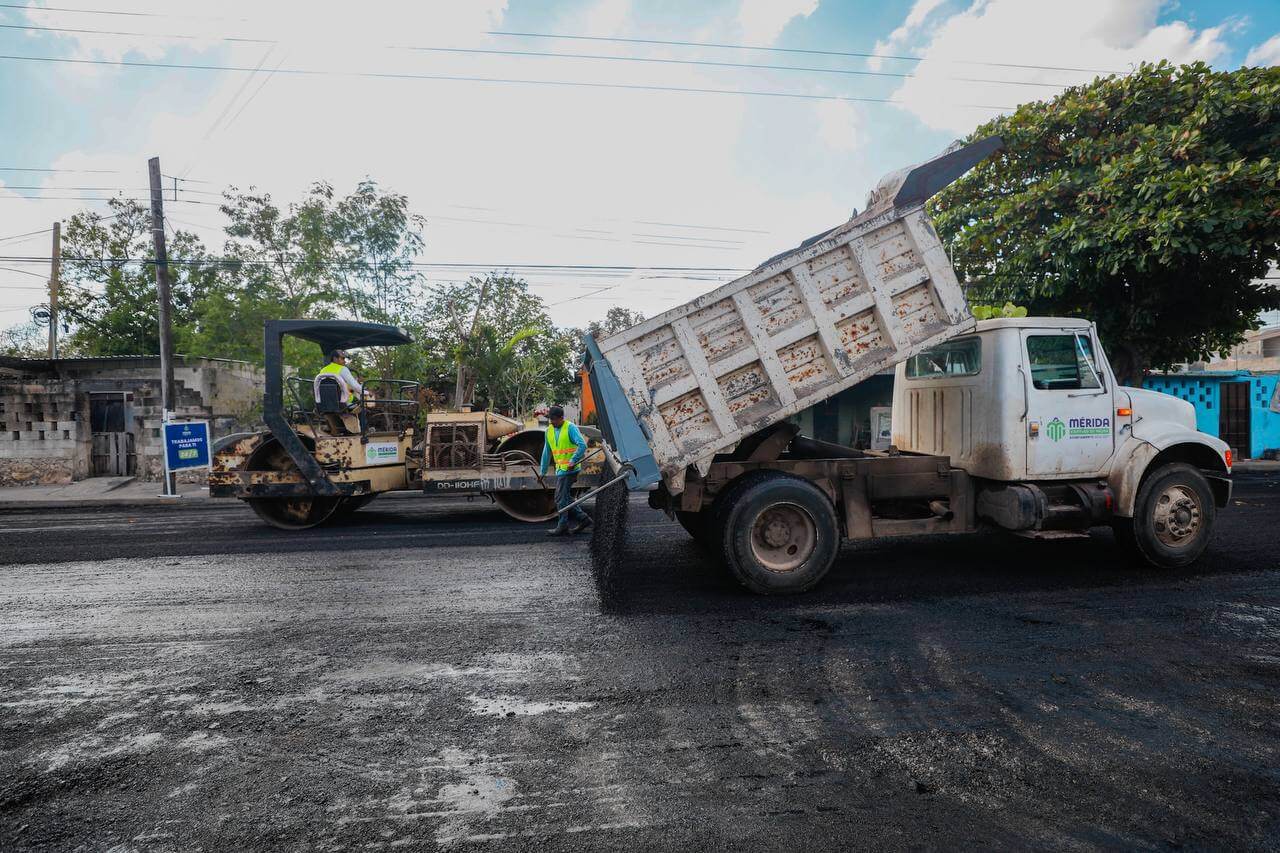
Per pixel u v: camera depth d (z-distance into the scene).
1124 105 11.66
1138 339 12.86
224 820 2.37
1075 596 4.95
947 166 5.18
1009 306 10.48
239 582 5.80
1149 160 10.57
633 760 2.75
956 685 3.44
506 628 4.45
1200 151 10.28
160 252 13.38
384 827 2.31
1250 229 10.16
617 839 2.22
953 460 5.89
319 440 8.62
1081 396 5.51
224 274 17.81
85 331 21.91
